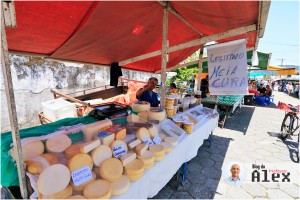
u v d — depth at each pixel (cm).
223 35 251
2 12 96
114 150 140
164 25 210
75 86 681
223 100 582
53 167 106
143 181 141
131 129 179
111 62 431
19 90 524
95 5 183
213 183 262
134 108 240
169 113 244
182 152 210
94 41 279
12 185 128
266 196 240
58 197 102
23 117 537
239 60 241
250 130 515
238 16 194
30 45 259
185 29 301
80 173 115
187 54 470
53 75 605
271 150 379
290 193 246
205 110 354
